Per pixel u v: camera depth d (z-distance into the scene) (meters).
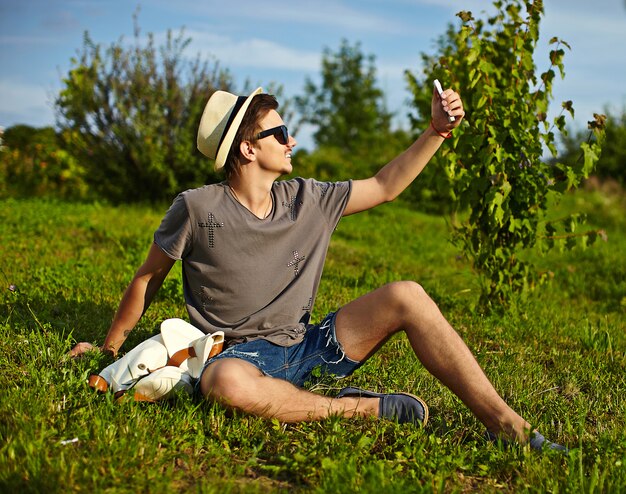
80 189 14.48
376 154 22.92
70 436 2.86
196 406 3.16
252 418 3.13
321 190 3.42
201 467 2.81
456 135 5.83
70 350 3.89
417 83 8.08
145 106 13.03
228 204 3.26
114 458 2.67
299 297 3.33
